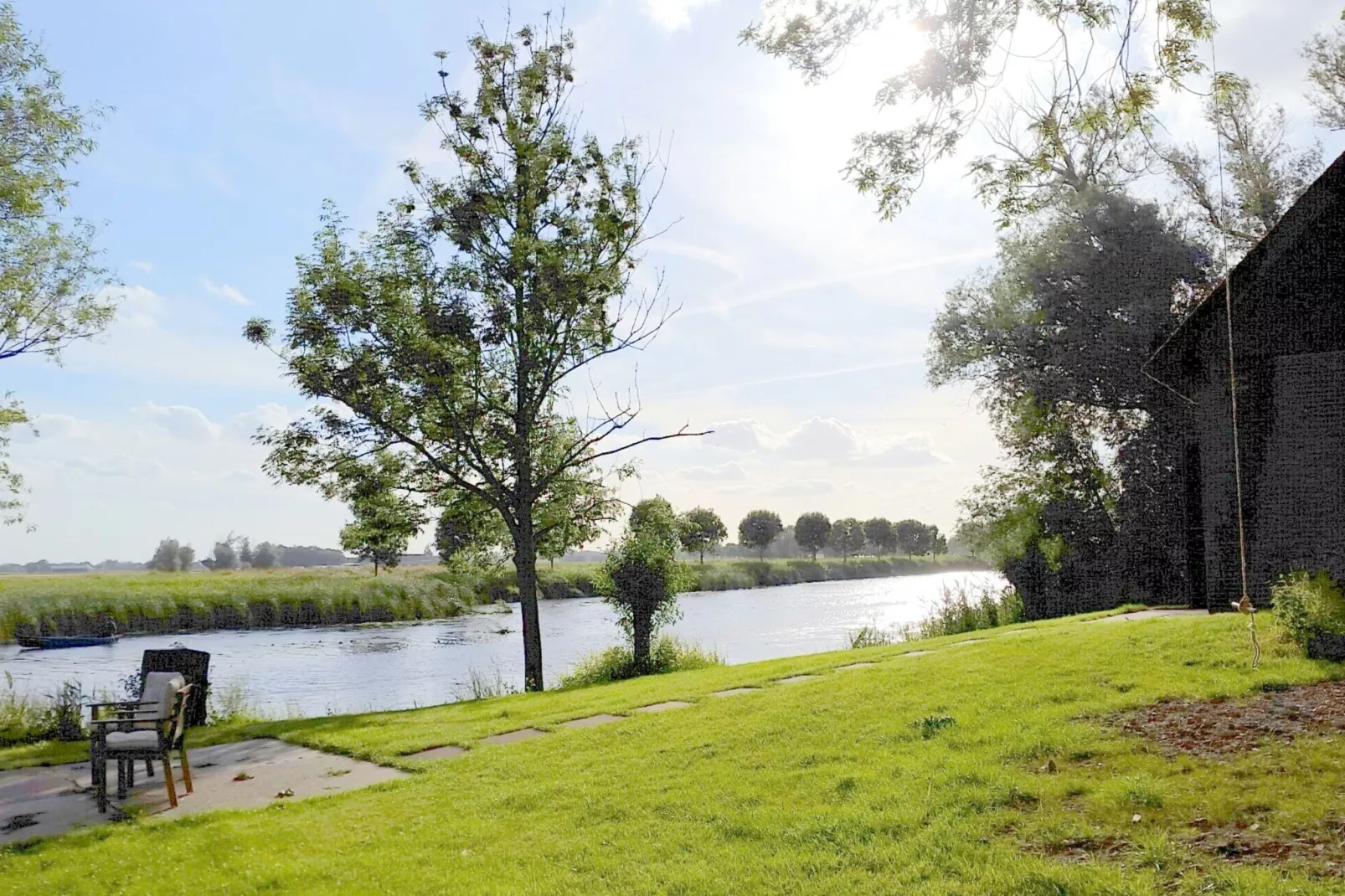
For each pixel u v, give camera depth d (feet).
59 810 29.60
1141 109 23.81
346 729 43.37
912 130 30.30
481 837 23.57
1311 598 32.68
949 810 20.85
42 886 21.81
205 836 25.34
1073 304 94.17
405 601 168.45
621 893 18.69
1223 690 28.12
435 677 87.97
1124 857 17.35
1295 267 44.09
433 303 70.33
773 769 26.50
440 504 74.33
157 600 148.56
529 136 74.33
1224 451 48.62
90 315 67.31
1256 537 45.52
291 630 143.95
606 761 30.30
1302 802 18.61
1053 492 90.27
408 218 72.90
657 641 74.90
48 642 122.11
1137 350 89.35
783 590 251.39
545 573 226.79
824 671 45.57
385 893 19.89
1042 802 20.62
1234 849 17.10
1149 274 90.48
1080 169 94.07
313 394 68.49
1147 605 68.90
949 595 90.63
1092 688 30.66
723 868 19.40
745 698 38.99
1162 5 22.22
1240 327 46.06
